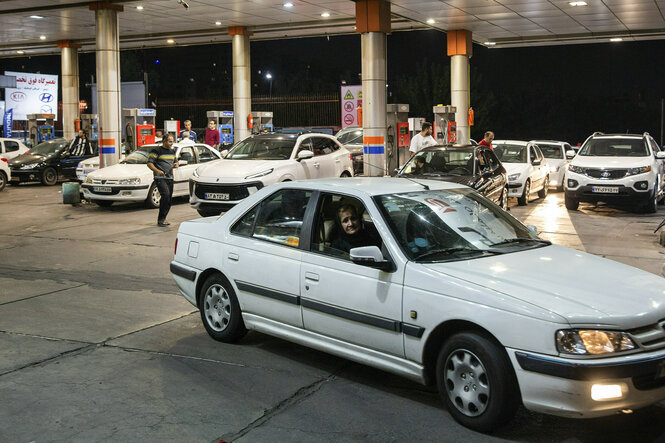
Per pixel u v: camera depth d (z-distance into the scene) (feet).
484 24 74.49
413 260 14.98
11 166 72.02
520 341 12.81
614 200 49.16
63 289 26.73
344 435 13.65
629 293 13.76
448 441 13.37
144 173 52.06
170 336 20.47
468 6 63.10
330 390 16.12
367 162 59.21
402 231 15.70
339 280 15.96
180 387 16.29
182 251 20.54
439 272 14.40
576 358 12.30
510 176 53.88
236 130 85.40
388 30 59.06
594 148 52.49
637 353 12.57
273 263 17.58
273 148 46.83
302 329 17.16
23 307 23.91
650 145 51.55
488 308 13.32
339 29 83.87
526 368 12.70
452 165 42.88
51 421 14.30
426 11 65.82
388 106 64.18
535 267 14.97
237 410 14.92
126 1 63.67
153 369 17.53
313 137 49.24
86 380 16.74
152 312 23.31
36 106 124.98
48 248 36.04
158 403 15.30
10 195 64.13
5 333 20.75
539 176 58.23
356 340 15.81
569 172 50.88
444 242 15.93
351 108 96.58
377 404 15.26
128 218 47.42
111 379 16.81
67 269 30.63
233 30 82.79
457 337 13.87
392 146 64.69
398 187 17.49
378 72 58.34
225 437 13.57
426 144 54.75
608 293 13.64
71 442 13.32
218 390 16.11
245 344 19.62
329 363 18.07
